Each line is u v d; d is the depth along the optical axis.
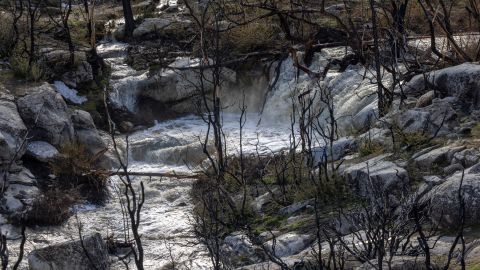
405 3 18.81
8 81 20.42
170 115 22.70
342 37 21.06
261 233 13.37
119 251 14.57
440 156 13.27
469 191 10.71
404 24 19.64
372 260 8.89
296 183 15.02
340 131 18.64
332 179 14.16
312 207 13.73
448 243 9.99
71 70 22.45
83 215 16.73
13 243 15.00
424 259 8.93
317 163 15.80
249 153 18.44
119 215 16.80
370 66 20.00
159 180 18.44
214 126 16.08
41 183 17.75
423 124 14.71
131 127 21.67
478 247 9.43
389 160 13.95
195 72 21.66
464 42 19.62
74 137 19.55
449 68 15.92
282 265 9.60
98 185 17.80
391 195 12.23
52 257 12.73
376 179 12.79
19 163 17.77
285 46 22.48
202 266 13.34
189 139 20.55
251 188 15.60
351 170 13.84
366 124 17.47
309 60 22.11
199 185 17.50
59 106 19.48
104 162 19.45
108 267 13.16
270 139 20.12
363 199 12.97
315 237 12.29
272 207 14.48
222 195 15.05
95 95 22.31
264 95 22.69
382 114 16.80
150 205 17.19
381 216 9.66
